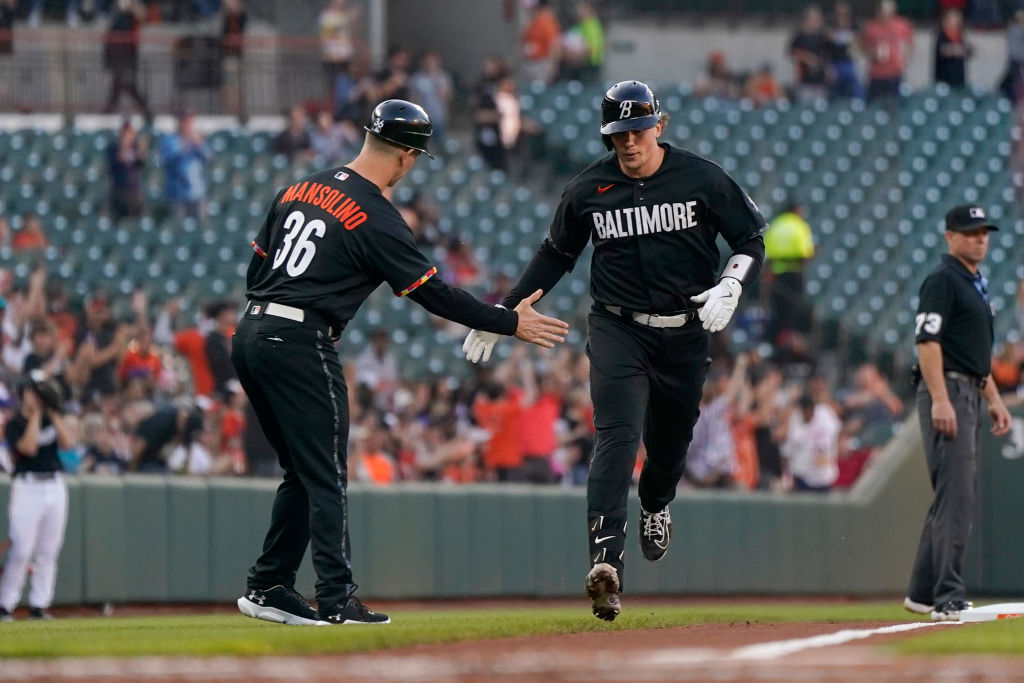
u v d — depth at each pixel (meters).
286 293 20.39
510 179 71.12
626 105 20.36
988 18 87.44
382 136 20.78
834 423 50.59
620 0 83.75
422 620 22.06
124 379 43.25
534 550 43.22
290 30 75.81
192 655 14.50
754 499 45.44
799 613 31.48
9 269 53.25
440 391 47.41
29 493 34.16
